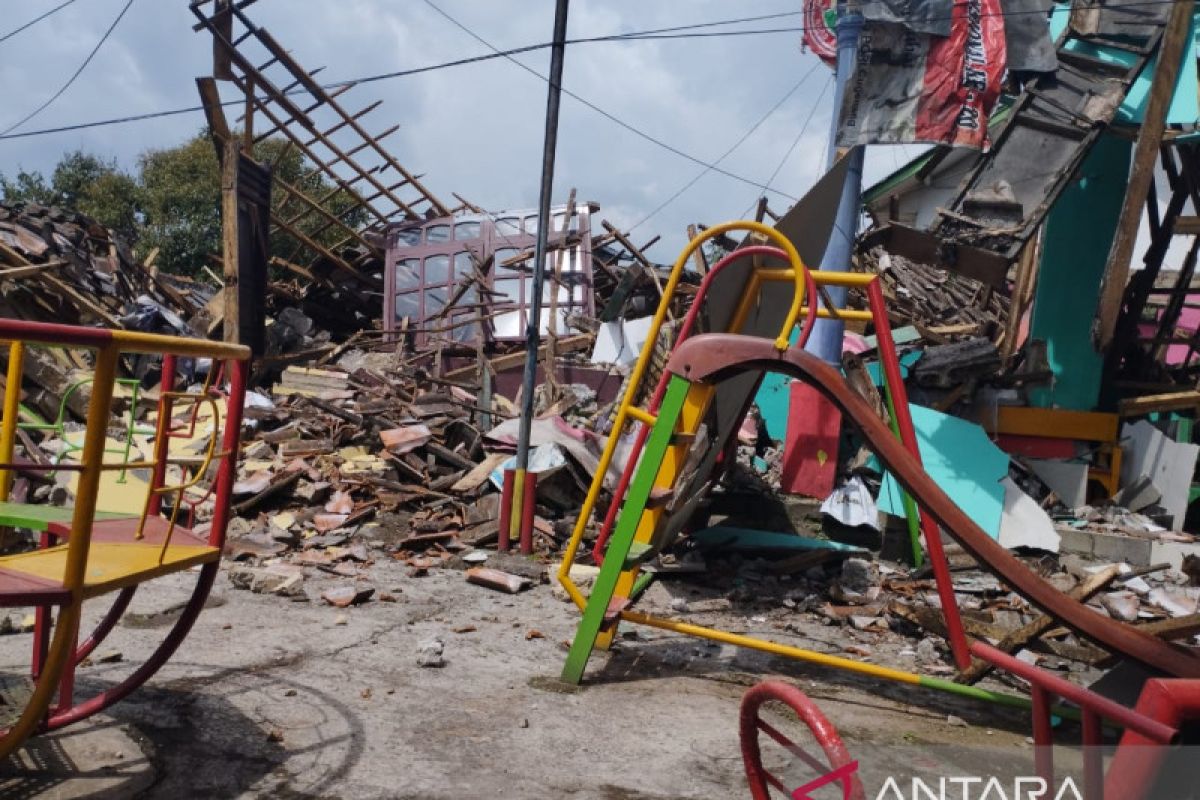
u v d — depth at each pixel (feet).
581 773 11.52
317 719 12.63
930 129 29.81
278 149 104.32
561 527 27.37
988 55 30.01
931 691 16.57
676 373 15.23
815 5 36.24
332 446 32.45
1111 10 34.17
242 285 47.06
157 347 8.88
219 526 10.82
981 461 29.32
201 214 113.19
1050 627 14.99
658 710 14.20
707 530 27.25
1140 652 11.41
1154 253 39.14
